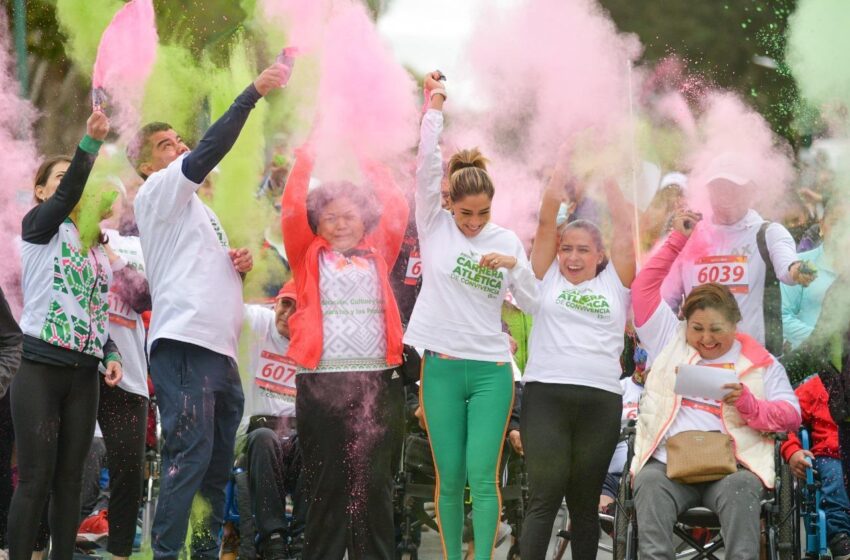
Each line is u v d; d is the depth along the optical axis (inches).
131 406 366.9
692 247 398.0
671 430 354.3
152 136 358.0
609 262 363.9
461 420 348.5
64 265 341.4
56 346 337.4
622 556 364.2
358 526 339.0
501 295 350.9
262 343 407.5
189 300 332.5
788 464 350.9
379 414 339.9
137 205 339.6
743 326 389.4
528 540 339.9
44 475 335.6
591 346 347.9
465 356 346.0
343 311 340.5
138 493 366.9
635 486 346.6
